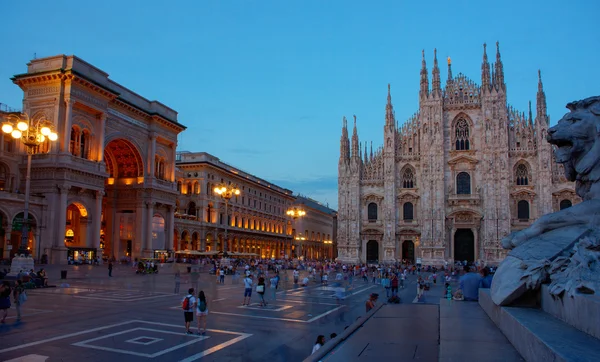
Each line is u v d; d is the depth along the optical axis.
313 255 165.75
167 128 83.75
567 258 8.12
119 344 17.56
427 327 11.30
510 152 86.25
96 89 66.81
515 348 7.23
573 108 10.11
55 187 61.94
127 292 35.88
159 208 81.81
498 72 87.81
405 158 90.94
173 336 19.33
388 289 38.28
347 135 94.56
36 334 18.97
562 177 83.31
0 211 56.66
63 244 61.72
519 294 8.57
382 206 91.06
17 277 35.56
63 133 62.94
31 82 63.75
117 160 79.81
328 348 8.77
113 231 78.62
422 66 90.94
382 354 8.26
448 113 89.94
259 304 30.83
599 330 5.66
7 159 61.88
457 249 87.75
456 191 87.94
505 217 83.69
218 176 108.50
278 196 141.88
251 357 16.28
